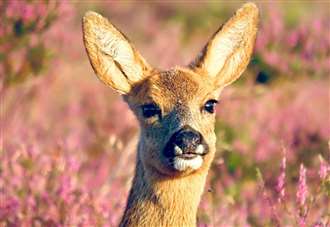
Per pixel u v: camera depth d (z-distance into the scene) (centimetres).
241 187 1528
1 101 1731
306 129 1705
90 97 1998
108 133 1758
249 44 1166
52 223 1267
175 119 1062
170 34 2523
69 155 1466
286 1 2412
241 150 1600
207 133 1080
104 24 1114
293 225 1184
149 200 1047
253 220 1366
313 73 1911
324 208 1251
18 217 1285
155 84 1097
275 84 1880
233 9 2862
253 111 1753
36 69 1716
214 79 1150
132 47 1125
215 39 1150
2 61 1688
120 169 1463
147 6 2950
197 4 2889
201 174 1053
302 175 1139
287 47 1906
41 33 1686
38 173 1370
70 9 1705
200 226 1180
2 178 1363
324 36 1925
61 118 1912
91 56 1112
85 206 1297
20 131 1730
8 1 1634
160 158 1038
